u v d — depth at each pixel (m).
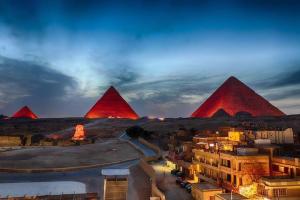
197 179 56.34
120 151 97.94
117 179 35.06
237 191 42.69
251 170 43.91
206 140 67.69
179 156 70.31
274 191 37.28
